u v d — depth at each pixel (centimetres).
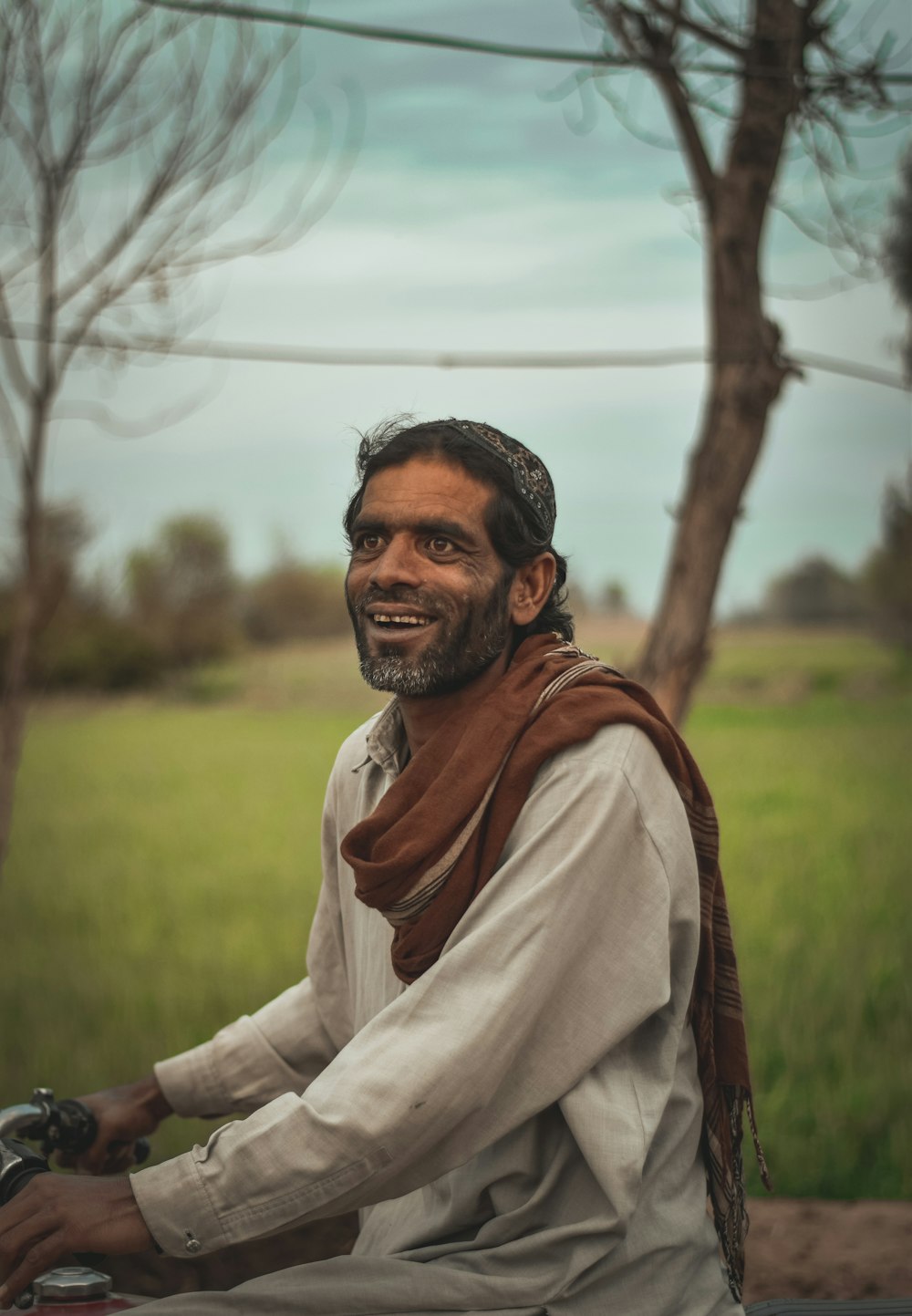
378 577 182
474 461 184
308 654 5253
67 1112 206
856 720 2658
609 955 168
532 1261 168
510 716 175
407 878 172
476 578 182
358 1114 155
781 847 1059
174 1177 157
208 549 4897
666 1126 178
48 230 404
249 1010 583
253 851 1212
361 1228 198
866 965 615
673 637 456
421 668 181
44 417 410
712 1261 179
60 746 2450
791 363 454
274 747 2448
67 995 614
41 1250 156
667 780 176
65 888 983
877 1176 360
